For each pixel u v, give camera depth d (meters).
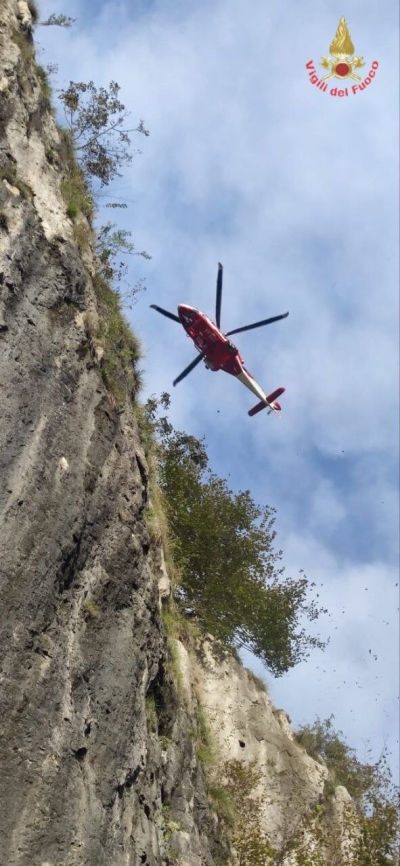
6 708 11.92
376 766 25.31
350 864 22.48
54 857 11.61
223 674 26.27
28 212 15.84
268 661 28.55
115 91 23.45
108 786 13.16
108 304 18.20
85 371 15.71
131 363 19.00
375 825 22.98
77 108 23.20
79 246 17.39
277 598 28.67
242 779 22.66
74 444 14.68
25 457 13.59
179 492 27.86
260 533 28.73
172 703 17.23
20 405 13.86
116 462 15.79
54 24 20.27
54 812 11.86
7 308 14.39
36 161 17.20
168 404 28.38
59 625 13.27
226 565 28.22
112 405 16.25
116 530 15.21
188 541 27.58
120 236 19.61
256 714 26.08
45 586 13.06
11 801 11.48
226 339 29.97
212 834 18.17
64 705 12.70
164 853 15.03
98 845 12.36
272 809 23.95
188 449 28.94
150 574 16.23
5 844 11.19
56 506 13.77
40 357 14.62
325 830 23.81
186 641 21.19
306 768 25.78
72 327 15.72
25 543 13.00
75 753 12.63
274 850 21.33
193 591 27.25
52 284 15.59
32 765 11.89
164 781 16.19
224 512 28.58
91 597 14.30
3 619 12.34
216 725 24.81
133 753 14.09
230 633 27.44
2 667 12.09
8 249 14.87
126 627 14.77
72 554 13.87
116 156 23.08
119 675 14.17
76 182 19.14
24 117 17.47
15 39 18.39
